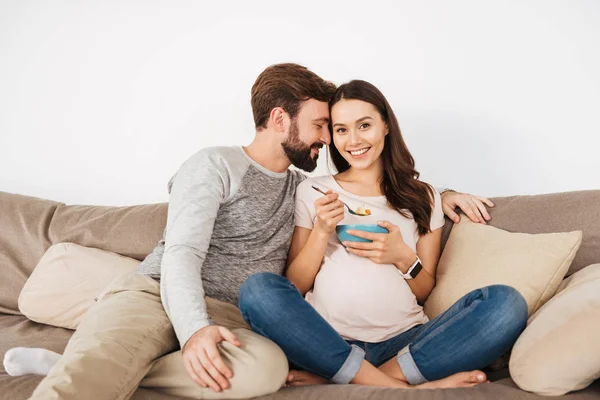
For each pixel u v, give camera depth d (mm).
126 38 2459
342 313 1593
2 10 2551
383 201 1766
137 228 2062
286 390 1276
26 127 2557
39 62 2535
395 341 1545
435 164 2244
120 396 1213
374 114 1704
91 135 2502
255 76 2365
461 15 2193
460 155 2221
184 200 1558
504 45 2166
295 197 1788
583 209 1699
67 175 2531
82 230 2111
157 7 2430
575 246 1562
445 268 1725
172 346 1415
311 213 1748
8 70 2553
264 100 1724
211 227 1555
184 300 1342
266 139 1742
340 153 1796
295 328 1331
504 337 1318
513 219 1768
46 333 1892
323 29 2309
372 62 2273
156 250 1709
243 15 2369
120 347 1257
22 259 2137
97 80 2486
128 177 2479
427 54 2227
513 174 2180
